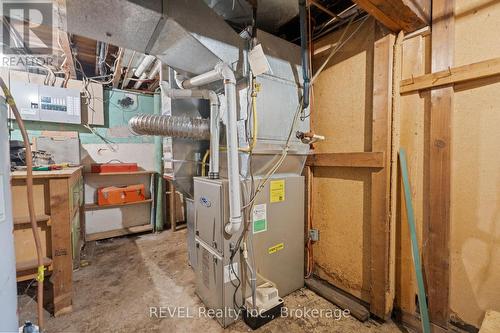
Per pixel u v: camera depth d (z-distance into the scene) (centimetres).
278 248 194
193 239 250
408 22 148
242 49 167
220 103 199
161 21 131
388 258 164
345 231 195
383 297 166
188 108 244
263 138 175
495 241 130
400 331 160
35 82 299
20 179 167
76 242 254
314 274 222
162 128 199
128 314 179
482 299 135
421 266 157
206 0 175
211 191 173
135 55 249
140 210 375
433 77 146
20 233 168
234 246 167
